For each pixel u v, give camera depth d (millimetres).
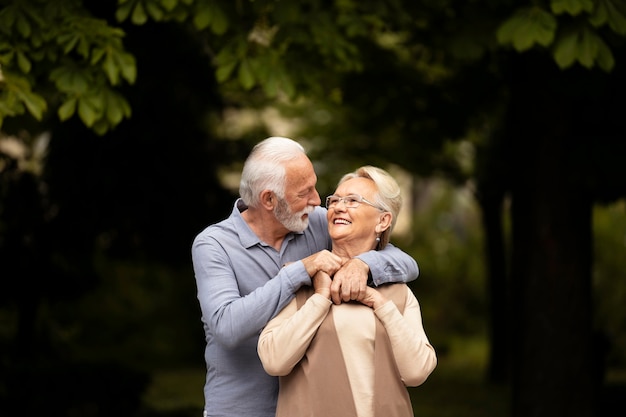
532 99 8281
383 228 3893
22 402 9906
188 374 17234
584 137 8320
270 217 3945
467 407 12930
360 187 3873
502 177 13805
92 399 10148
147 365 18453
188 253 11750
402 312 3812
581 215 8461
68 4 5988
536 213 8398
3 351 11477
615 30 5871
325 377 3643
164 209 11320
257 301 3637
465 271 23344
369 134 12508
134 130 10672
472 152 16078
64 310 17359
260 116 14742
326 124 15141
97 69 5945
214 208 11789
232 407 3928
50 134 10609
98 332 19062
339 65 6969
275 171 3850
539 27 5898
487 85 10266
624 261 19844
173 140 11039
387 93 10680
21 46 5742
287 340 3584
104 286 18906
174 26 8492
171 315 19797
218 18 6051
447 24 6762
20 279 11125
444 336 21766
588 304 8477
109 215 11109
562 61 5938
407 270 3869
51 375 9984
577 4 5789
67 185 10828
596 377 8508
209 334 3996
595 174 8180
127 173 10938
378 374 3660
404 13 6828
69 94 5777
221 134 13070
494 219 15562
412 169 15094
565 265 8352
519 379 8586
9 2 5793
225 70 6211
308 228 4164
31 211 10844
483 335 22641
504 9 6594
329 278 3689
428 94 10789
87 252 11398
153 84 9492
